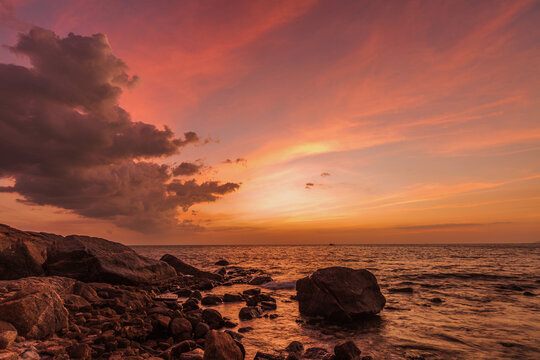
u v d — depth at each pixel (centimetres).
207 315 1240
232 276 3222
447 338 1100
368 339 1091
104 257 1862
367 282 1488
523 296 1919
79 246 1816
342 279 1462
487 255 7400
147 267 2125
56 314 838
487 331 1187
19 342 687
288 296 1991
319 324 1289
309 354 912
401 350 980
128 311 1203
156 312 1205
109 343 823
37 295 817
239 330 1184
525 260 5409
